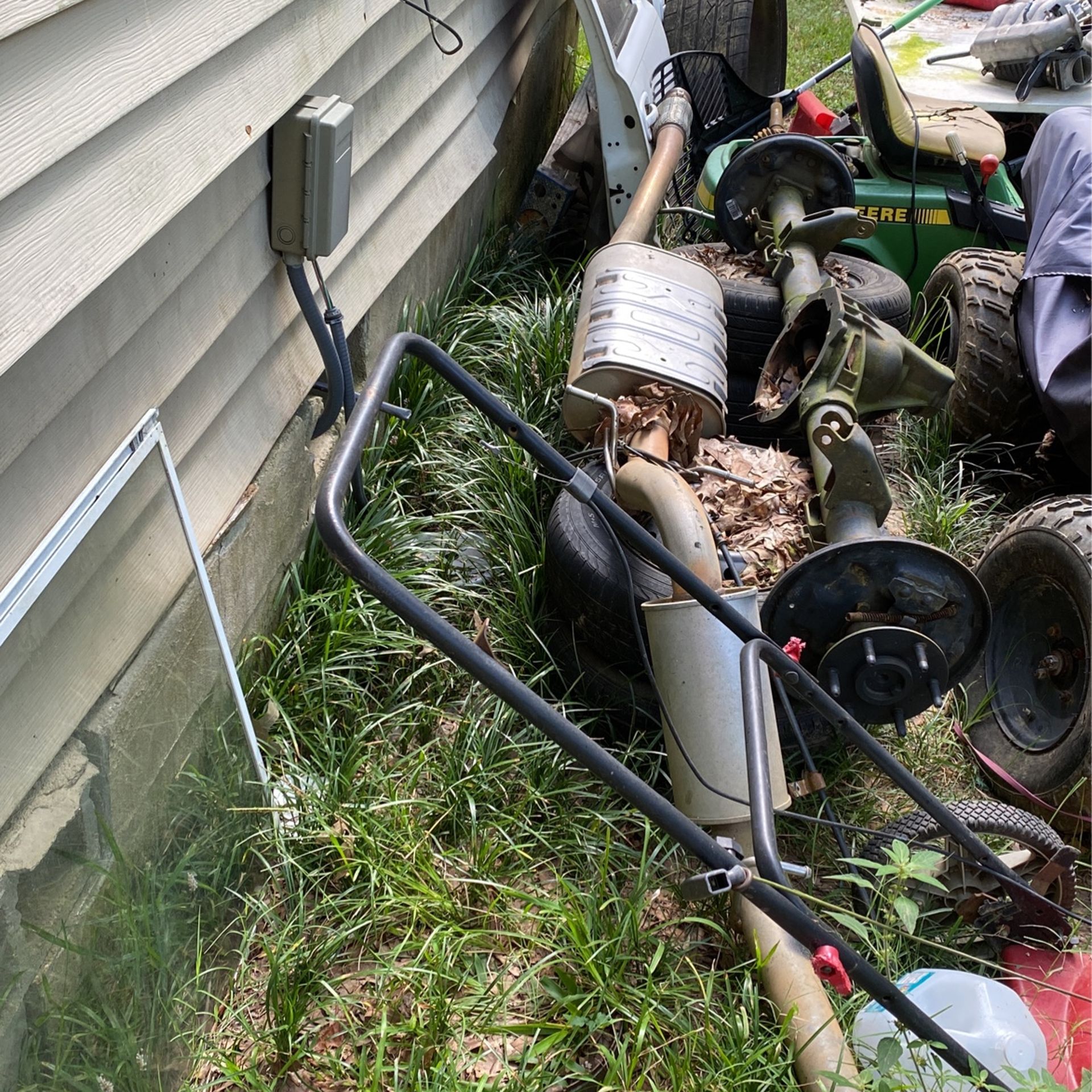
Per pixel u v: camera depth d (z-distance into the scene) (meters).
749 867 2.48
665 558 2.26
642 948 2.44
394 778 2.76
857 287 4.45
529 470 3.64
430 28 4.12
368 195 3.51
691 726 2.55
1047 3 5.55
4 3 1.56
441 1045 2.21
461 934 2.43
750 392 4.29
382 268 3.61
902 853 1.90
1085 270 3.68
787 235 4.50
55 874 1.72
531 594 3.33
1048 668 3.10
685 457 3.50
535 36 6.46
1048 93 5.69
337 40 3.02
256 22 2.46
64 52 1.75
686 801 2.56
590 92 5.86
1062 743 2.96
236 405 2.71
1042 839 2.52
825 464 3.30
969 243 4.98
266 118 2.54
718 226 4.95
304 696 2.85
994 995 2.28
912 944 2.54
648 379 3.39
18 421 1.75
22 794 1.65
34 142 1.66
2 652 1.61
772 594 2.75
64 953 1.74
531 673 3.19
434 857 2.60
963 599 2.74
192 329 2.40
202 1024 2.22
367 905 2.46
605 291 3.66
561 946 2.41
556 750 2.89
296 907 2.48
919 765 3.20
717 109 5.93
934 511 3.92
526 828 2.68
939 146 4.91
